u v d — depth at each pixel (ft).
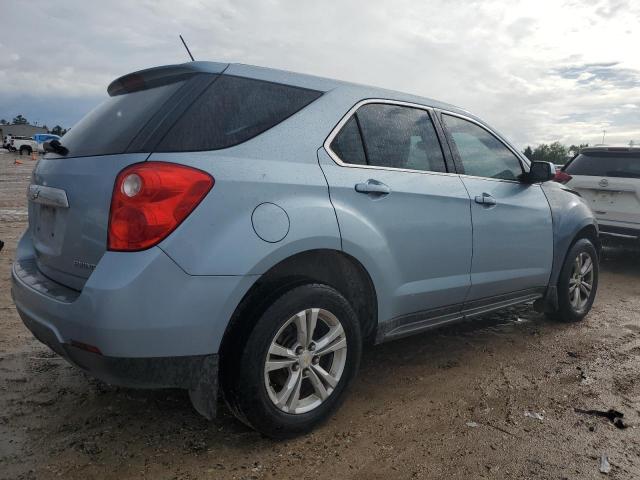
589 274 16.05
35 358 11.80
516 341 14.05
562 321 15.76
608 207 23.43
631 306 17.98
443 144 11.65
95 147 8.33
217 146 7.98
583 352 13.30
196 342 7.47
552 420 9.73
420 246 10.45
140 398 10.07
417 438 8.98
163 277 7.13
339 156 9.44
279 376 8.81
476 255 11.78
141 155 7.45
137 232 7.09
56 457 8.09
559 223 14.39
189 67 8.60
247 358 7.88
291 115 9.06
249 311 8.08
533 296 14.23
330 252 9.10
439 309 11.25
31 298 8.23
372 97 10.46
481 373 11.82
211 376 7.72
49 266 8.74
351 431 9.14
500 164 13.28
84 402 9.85
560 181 24.86
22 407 9.59
